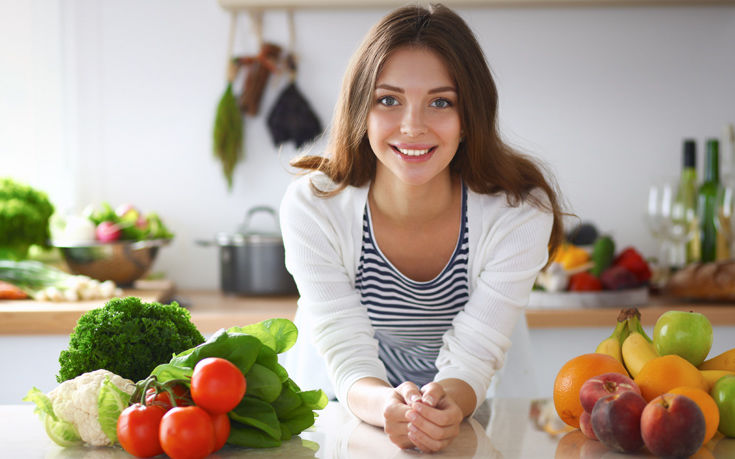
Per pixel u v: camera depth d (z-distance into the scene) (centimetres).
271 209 246
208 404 84
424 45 113
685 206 239
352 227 128
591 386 89
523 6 253
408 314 132
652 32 261
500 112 262
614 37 261
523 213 125
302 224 126
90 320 100
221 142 255
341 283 125
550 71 261
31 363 205
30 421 99
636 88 262
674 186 238
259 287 234
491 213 126
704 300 227
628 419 83
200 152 262
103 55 260
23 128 262
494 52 260
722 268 222
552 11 260
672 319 97
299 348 151
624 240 265
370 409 102
